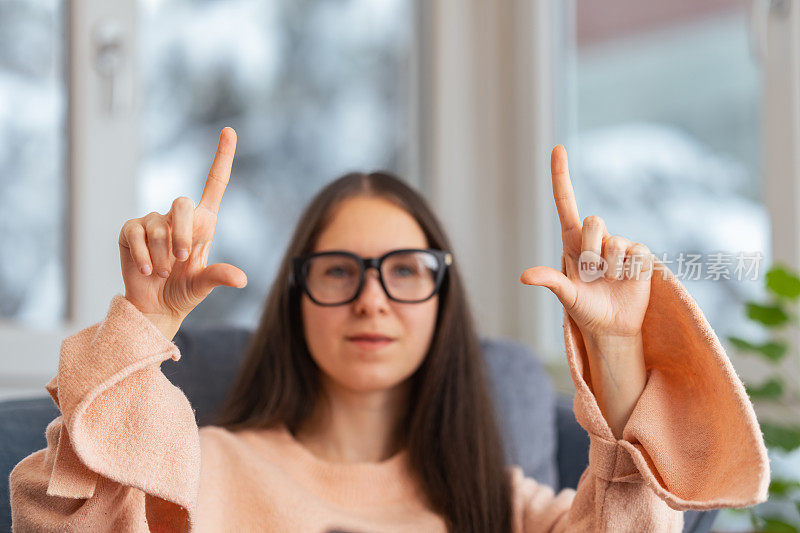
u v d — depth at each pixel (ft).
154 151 5.32
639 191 5.54
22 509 2.07
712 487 1.95
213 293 5.50
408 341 3.01
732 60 5.01
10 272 4.88
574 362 2.14
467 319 3.33
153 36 5.31
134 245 1.97
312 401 3.23
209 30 5.50
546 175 6.01
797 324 4.14
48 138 4.97
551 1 6.06
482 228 6.25
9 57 4.87
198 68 5.47
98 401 1.97
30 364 4.81
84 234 4.98
